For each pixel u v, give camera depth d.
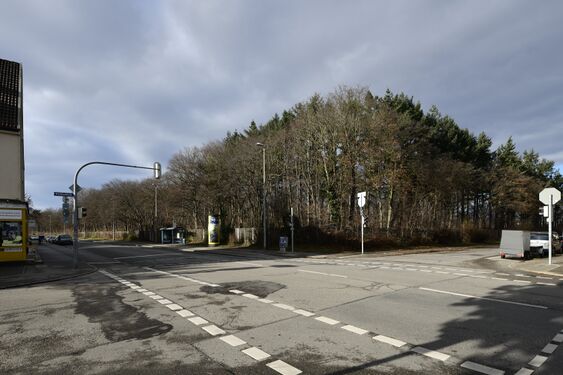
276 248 34.59
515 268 16.17
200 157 46.69
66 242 59.56
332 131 34.94
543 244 24.25
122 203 71.56
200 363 5.03
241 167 41.09
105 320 7.50
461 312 7.70
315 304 8.59
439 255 25.89
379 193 36.38
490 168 53.88
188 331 6.59
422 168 36.88
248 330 6.58
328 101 35.50
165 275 14.84
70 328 6.93
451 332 6.30
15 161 23.23
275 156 41.31
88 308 8.70
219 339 6.09
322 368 4.81
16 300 9.91
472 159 50.72
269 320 7.24
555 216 74.19
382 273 14.40
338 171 35.25
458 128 49.56
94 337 6.32
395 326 6.70
